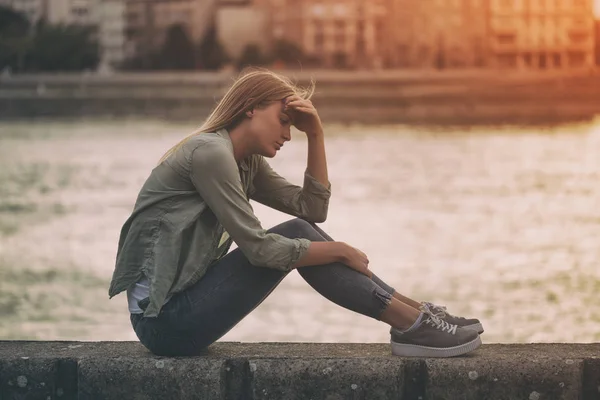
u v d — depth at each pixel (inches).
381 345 177.2
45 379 162.4
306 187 176.1
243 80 164.6
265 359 160.9
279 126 165.3
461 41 6368.1
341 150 3513.8
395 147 3654.0
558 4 6338.6
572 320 794.2
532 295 933.2
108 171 2805.1
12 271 1112.8
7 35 6067.9
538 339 710.5
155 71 6215.6
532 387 158.7
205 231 160.1
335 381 159.6
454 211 1872.5
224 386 161.3
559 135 4202.8
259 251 155.3
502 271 1108.5
